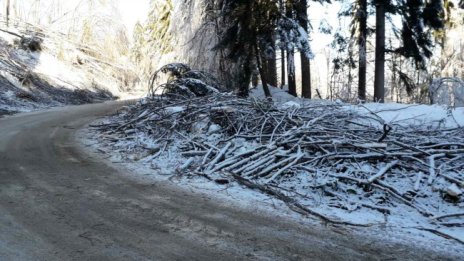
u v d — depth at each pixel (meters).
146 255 3.90
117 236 4.32
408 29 18.91
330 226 4.81
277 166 6.68
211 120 9.27
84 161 7.80
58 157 8.05
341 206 5.53
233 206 5.43
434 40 25.27
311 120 8.03
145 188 6.15
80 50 30.92
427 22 19.23
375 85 19.30
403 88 24.88
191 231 4.52
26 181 6.27
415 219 5.12
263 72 17.44
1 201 5.29
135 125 10.45
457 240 4.43
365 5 21.14
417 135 7.91
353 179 6.00
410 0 18.09
